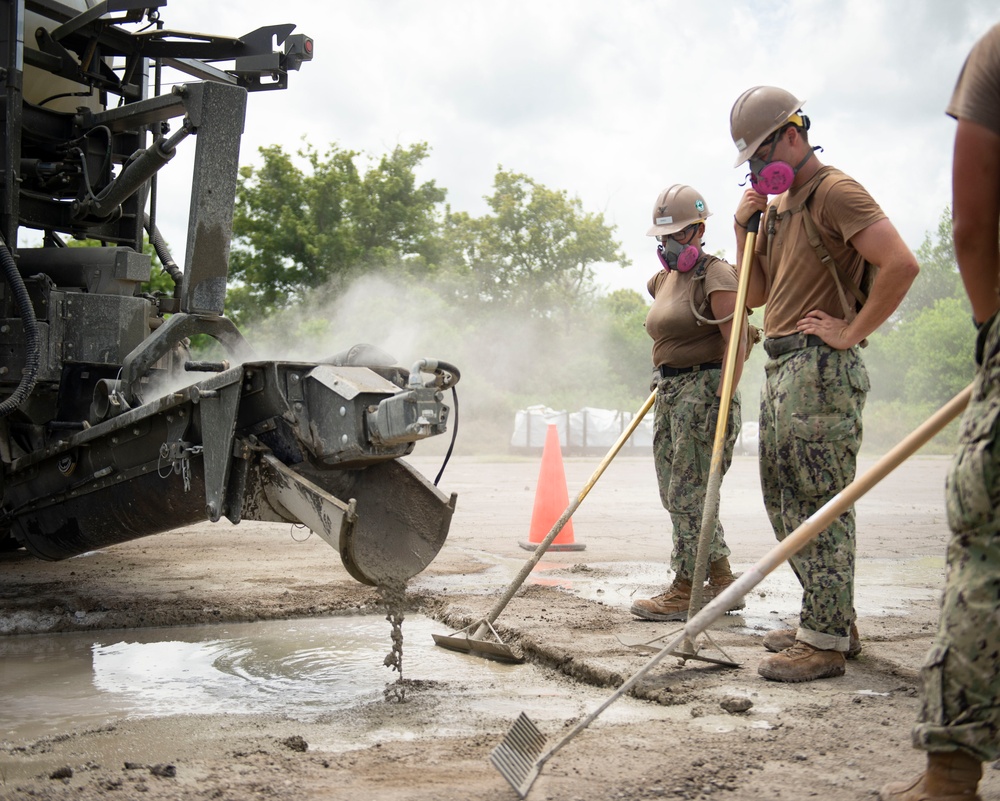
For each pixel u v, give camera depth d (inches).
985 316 83.5
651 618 184.9
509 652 157.9
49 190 240.7
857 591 221.9
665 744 112.5
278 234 1493.6
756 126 144.3
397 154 1636.3
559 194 1847.9
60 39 244.7
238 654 166.1
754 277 165.3
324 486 155.6
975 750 79.2
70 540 202.8
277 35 255.0
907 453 96.9
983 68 80.2
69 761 110.7
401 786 99.7
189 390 160.9
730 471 745.0
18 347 210.4
